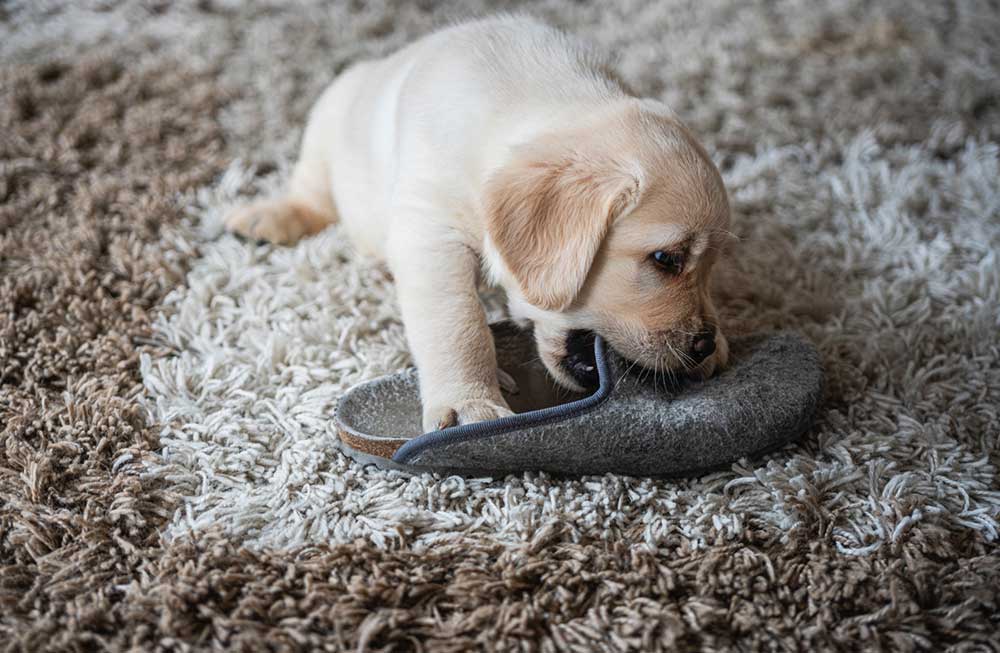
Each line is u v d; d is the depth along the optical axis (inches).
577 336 32.5
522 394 32.6
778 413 31.1
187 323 35.9
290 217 39.8
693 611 27.8
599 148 31.1
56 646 26.9
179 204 41.2
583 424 30.1
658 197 30.8
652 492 30.5
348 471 31.1
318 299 36.8
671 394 31.3
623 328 31.6
